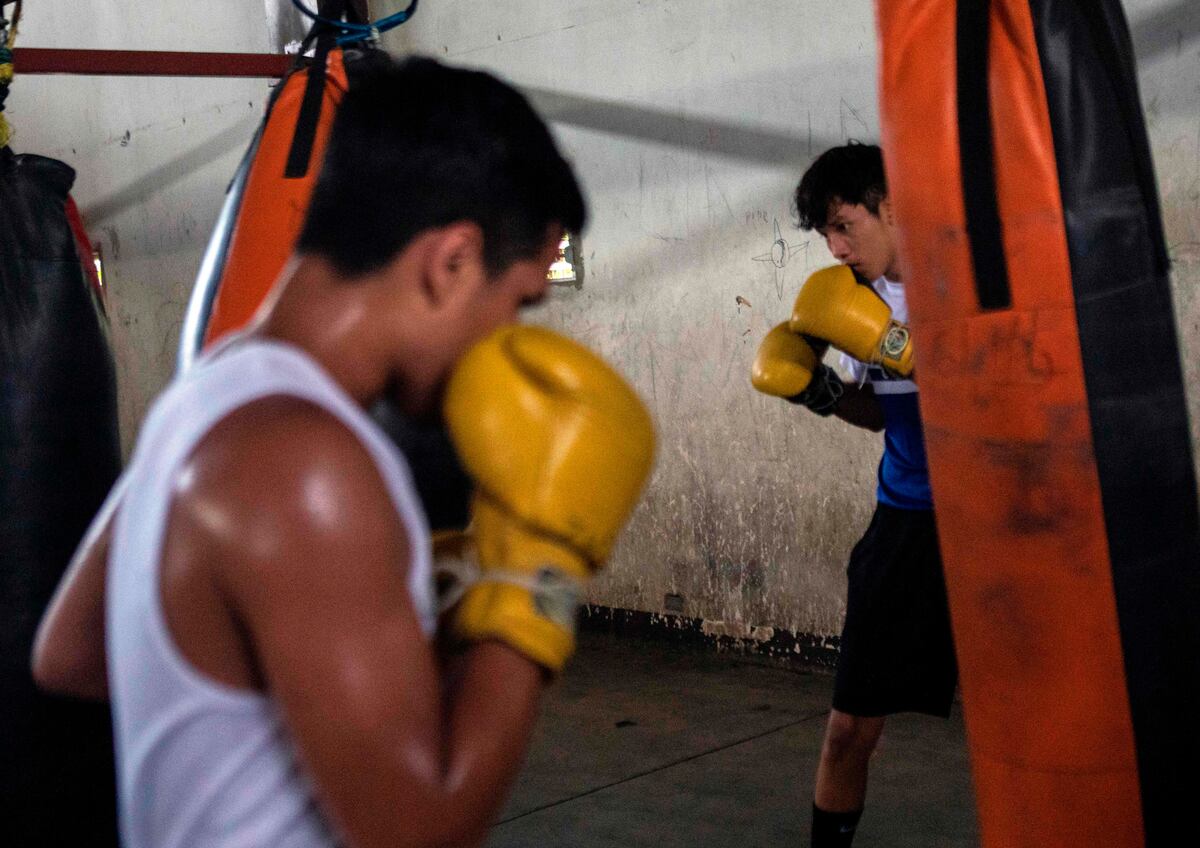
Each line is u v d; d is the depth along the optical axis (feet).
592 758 10.45
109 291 20.98
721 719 11.30
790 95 12.19
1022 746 3.82
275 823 2.13
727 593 13.35
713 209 12.95
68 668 2.68
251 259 5.24
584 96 13.88
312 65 5.51
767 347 7.77
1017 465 3.75
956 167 3.78
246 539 1.98
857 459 12.09
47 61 8.98
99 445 6.39
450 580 2.54
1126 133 3.78
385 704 1.96
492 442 2.34
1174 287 9.90
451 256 2.32
